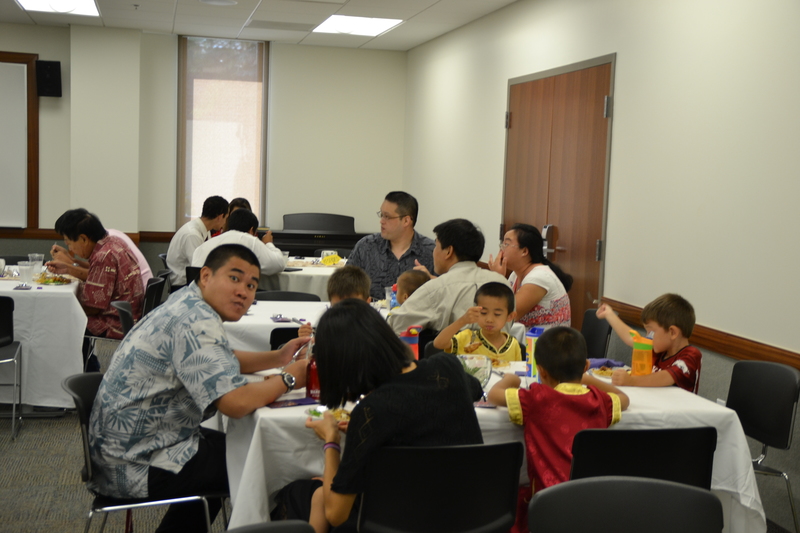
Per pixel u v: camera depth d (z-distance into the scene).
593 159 5.06
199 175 8.58
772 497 3.42
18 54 7.80
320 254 8.24
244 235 5.48
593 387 2.31
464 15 6.77
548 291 3.75
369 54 8.92
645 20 4.49
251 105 8.66
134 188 8.02
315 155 8.89
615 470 2.09
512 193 6.29
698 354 2.83
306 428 2.19
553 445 2.19
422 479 1.83
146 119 8.30
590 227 5.11
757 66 3.58
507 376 2.45
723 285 3.81
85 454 2.25
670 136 4.26
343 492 1.79
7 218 7.94
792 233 3.36
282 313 4.00
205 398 2.18
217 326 2.25
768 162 3.50
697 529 1.55
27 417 4.48
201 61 8.43
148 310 4.67
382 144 9.08
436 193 8.09
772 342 3.47
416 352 2.75
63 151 8.06
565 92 5.42
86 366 4.80
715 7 3.88
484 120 6.84
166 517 2.61
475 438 1.92
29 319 4.35
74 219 4.66
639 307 4.54
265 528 1.33
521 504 2.24
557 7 5.54
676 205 4.20
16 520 3.14
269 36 8.16
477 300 2.96
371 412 1.78
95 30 7.76
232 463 2.31
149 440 2.27
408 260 4.57
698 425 2.38
